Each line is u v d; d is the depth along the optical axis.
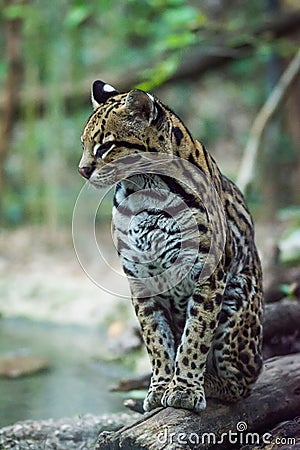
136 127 6.14
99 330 12.98
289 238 13.04
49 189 19.16
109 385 10.02
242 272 6.80
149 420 6.34
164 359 6.63
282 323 8.62
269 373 7.22
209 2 23.31
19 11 18.12
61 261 16.42
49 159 19.69
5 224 20.14
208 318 6.35
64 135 20.47
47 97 19.44
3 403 9.30
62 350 11.88
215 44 17.45
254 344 6.74
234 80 25.73
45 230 19.11
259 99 24.97
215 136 25.36
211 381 6.63
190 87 25.56
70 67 19.34
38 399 9.45
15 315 13.93
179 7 16.34
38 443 7.70
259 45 17.66
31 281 14.72
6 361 11.16
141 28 20.08
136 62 20.66
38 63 19.41
